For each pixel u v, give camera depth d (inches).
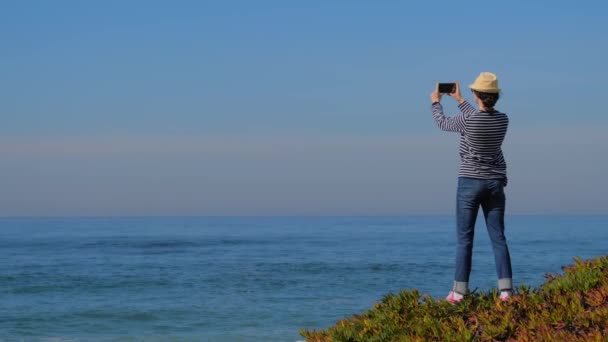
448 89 337.4
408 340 316.8
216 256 2534.5
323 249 3024.1
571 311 313.4
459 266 341.7
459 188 332.2
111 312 1131.9
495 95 319.9
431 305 350.6
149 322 1039.6
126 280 1633.9
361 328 354.3
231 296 1328.7
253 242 3853.3
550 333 293.1
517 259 2274.9
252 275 1740.9
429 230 6766.7
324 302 1235.2
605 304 318.3
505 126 323.3
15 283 1582.2
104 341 893.2
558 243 3479.3
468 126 321.1
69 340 906.1
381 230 6924.2
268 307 1175.6
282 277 1688.0
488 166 325.1
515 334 305.1
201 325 1003.9
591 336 281.6
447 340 308.8
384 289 1446.9
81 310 1155.9
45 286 1523.1
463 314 334.0
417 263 2117.4
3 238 4650.6
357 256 2487.7
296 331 947.3
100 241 4030.5
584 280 347.6
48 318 1082.1
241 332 942.4
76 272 1850.4
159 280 1628.9
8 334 953.5
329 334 361.1
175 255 2608.3
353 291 1408.7
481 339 309.7
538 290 358.6
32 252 2824.8
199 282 1581.0
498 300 332.2
